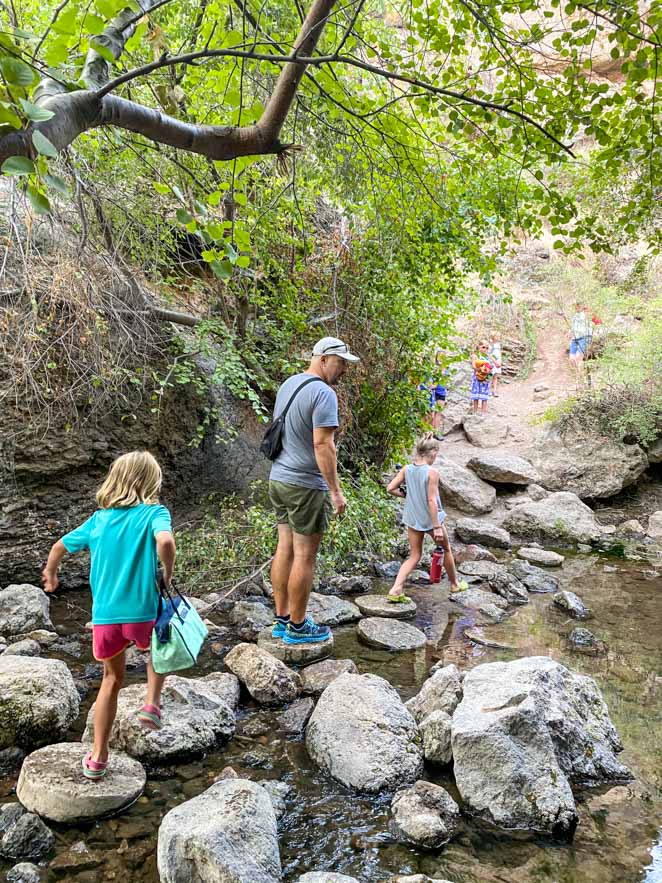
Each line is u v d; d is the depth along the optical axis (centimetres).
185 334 707
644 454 1183
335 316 782
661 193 463
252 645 446
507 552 871
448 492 1084
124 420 630
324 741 341
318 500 452
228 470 759
